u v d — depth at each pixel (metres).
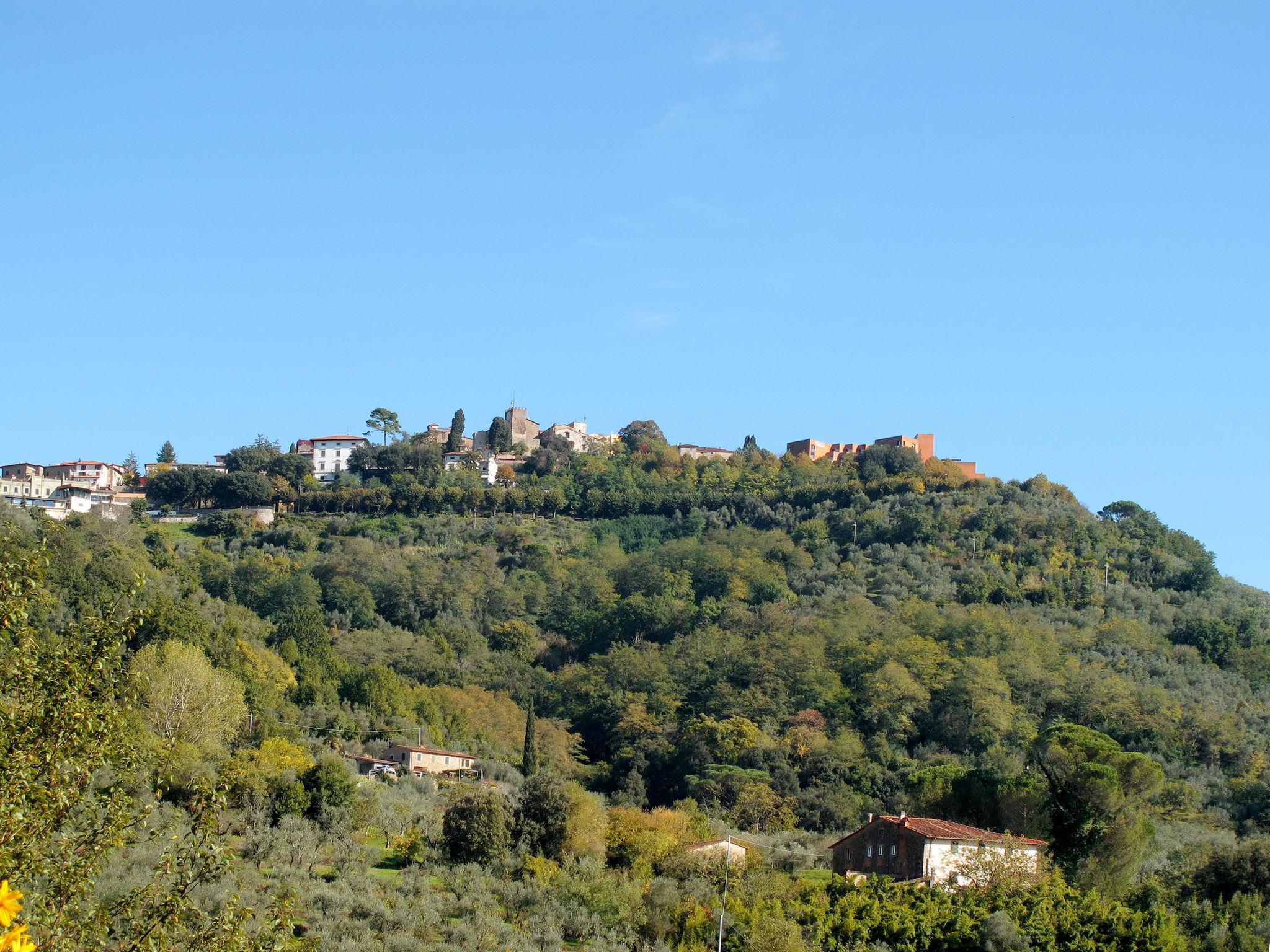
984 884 83.00
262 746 100.69
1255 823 116.56
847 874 89.44
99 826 30.52
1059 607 198.88
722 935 69.69
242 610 167.88
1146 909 86.31
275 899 34.47
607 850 90.25
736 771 133.88
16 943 15.46
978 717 146.75
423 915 66.44
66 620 115.19
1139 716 143.75
